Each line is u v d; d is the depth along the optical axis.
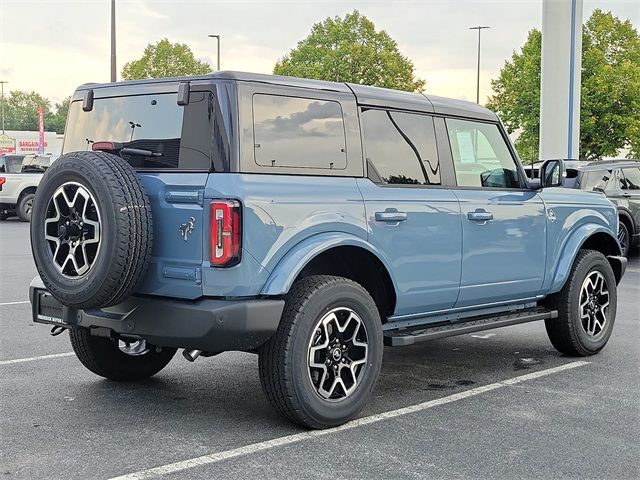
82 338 5.73
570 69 19.75
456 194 5.84
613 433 4.89
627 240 14.66
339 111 5.17
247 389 5.84
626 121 35.31
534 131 38.47
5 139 61.91
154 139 4.90
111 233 4.40
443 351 7.36
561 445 4.65
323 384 4.89
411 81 50.34
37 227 4.74
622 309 9.70
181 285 4.58
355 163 5.20
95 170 4.47
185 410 5.27
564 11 19.58
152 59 66.94
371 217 5.14
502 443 4.67
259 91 4.73
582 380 6.25
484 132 6.27
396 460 4.36
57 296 4.64
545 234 6.60
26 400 5.48
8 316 8.68
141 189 4.56
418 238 5.47
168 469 4.16
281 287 4.55
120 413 5.18
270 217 4.59
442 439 4.73
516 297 6.45
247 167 4.59
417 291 5.51
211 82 4.66
